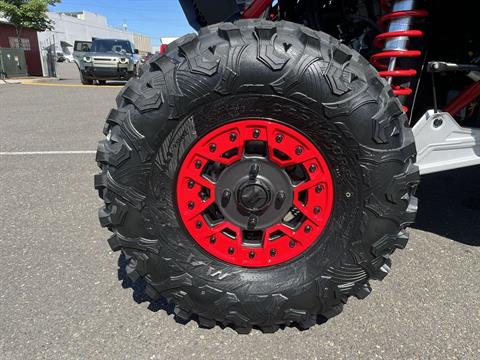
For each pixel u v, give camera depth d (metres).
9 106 8.90
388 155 1.50
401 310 1.92
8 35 23.83
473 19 2.22
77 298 1.99
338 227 1.63
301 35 1.49
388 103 1.50
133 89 1.50
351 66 1.48
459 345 1.70
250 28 1.50
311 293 1.67
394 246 1.65
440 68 1.92
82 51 16.38
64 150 4.91
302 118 1.48
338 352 1.65
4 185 3.63
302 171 1.67
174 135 1.51
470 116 2.38
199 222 1.66
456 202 3.36
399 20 1.88
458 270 2.29
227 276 1.69
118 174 1.53
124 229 1.61
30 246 2.51
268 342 1.71
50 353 1.63
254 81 1.42
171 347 1.67
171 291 1.69
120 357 1.61
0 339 1.70
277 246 1.69
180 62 1.46
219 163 1.63
